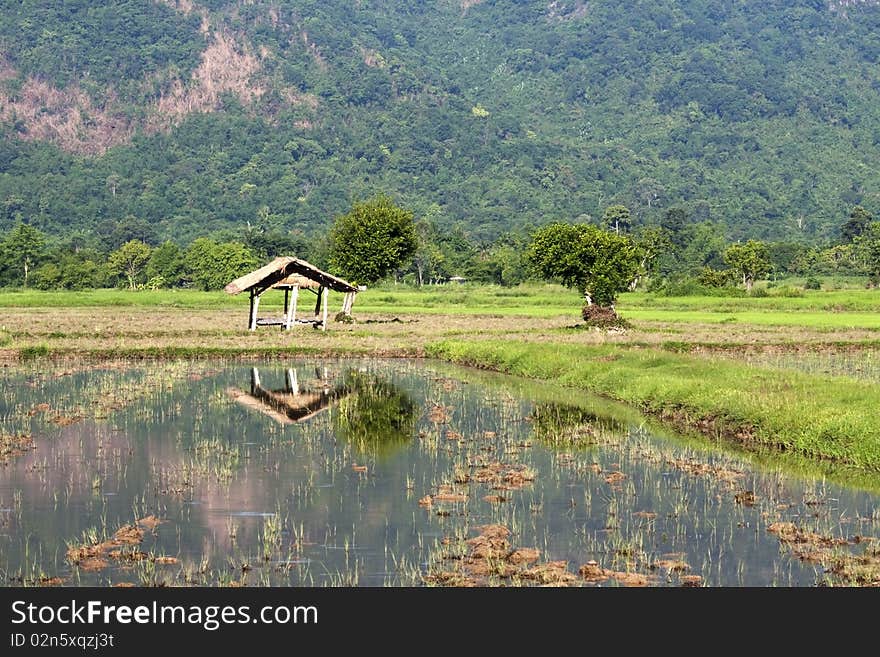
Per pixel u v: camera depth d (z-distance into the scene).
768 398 33.75
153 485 26.44
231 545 21.78
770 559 20.73
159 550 21.45
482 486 26.39
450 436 32.59
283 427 34.41
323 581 19.84
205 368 52.28
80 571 20.33
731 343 59.62
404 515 23.81
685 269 193.62
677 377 40.56
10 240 174.62
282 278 70.00
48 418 35.78
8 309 102.00
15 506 24.55
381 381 46.91
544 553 21.19
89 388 43.53
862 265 178.75
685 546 21.52
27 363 53.78
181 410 37.81
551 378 47.09
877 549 21.02
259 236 191.50
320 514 23.92
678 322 77.88
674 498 25.05
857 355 55.56
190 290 172.38
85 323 79.31
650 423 35.16
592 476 27.31
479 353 54.56
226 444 31.44
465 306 103.44
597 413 37.25
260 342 62.81
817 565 20.38
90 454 30.00
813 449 29.42
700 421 34.66
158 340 63.72
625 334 66.50
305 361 56.28
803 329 70.31
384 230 92.69
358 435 33.00
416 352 59.50
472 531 22.61
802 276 179.50
